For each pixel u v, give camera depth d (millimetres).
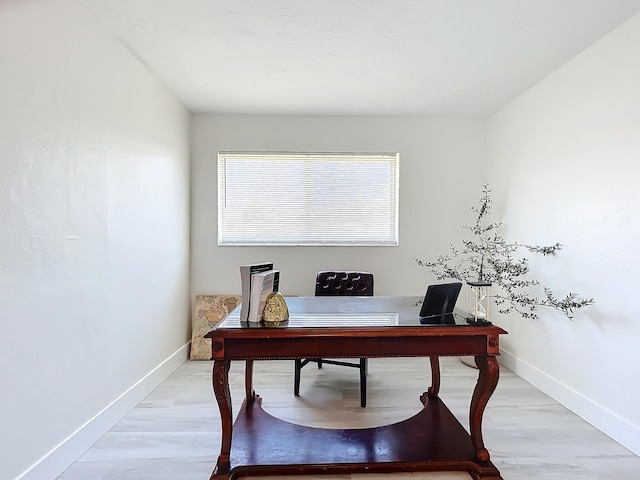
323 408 2498
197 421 2314
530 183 2994
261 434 2078
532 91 2975
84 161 1966
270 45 2363
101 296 2129
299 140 3703
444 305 1951
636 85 1996
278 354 1694
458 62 2580
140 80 2584
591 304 2307
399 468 1800
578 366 2420
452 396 2689
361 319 1857
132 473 1798
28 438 1589
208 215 3684
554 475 1791
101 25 2098
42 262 1666
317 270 3730
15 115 1514
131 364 2480
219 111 3600
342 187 3768
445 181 3766
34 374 1622
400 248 3750
